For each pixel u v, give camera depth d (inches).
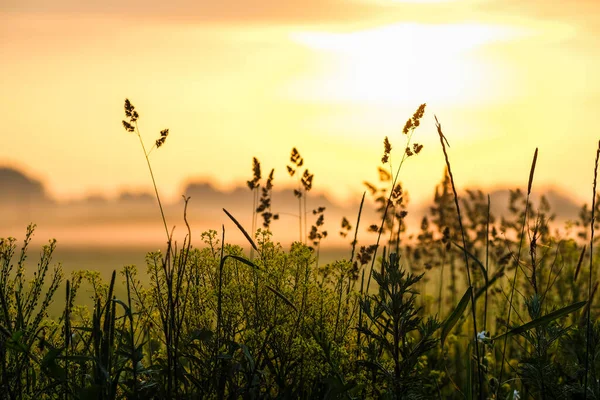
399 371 148.7
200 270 157.0
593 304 231.9
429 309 255.4
